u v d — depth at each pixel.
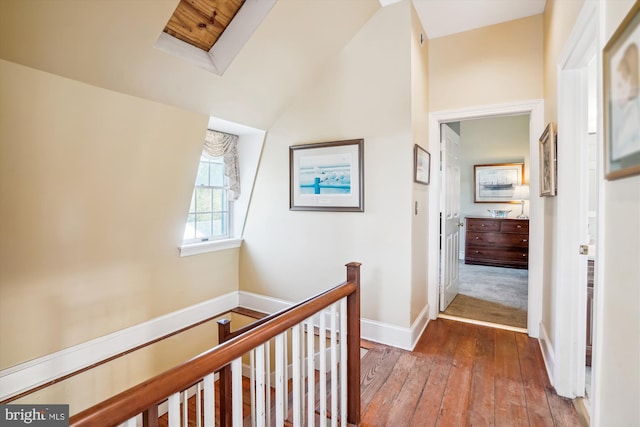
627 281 0.98
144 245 2.70
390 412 1.83
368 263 2.73
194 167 2.75
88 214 2.24
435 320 3.15
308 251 3.06
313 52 2.61
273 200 3.25
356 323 1.72
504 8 2.59
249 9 2.13
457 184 3.95
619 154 0.99
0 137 1.68
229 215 3.54
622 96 0.97
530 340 2.70
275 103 2.92
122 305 2.63
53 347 2.25
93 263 2.40
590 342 2.18
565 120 1.90
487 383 2.09
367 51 2.64
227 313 3.49
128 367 2.68
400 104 2.53
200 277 3.22
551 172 2.08
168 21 1.93
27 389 2.13
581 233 1.88
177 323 3.04
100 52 1.78
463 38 2.94
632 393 0.94
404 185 2.54
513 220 5.57
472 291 4.17
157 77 2.11
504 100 2.79
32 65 1.65
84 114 1.94
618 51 0.99
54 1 1.49
